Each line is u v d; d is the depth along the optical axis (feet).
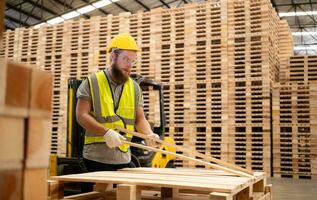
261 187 11.27
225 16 27.91
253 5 27.50
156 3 61.67
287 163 29.76
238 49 27.71
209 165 9.85
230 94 27.73
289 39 33.55
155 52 29.50
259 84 27.84
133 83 12.60
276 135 29.66
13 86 2.71
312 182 27.68
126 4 60.18
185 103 28.53
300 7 61.93
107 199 8.77
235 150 27.76
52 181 7.84
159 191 10.47
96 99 11.49
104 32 30.96
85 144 12.01
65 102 31.42
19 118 2.80
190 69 28.50
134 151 17.38
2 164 2.66
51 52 32.86
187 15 28.89
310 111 29.37
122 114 11.87
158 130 20.76
